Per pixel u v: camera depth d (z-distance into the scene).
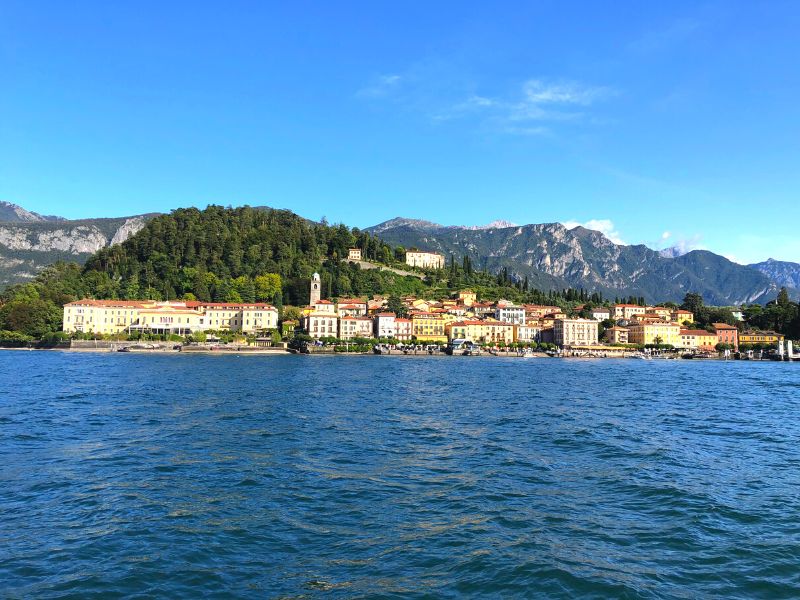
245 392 97.62
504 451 52.69
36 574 26.88
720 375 172.75
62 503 36.59
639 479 43.50
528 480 43.06
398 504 37.09
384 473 44.47
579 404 88.62
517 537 31.75
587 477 44.06
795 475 45.34
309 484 41.22
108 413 71.56
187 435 58.03
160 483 41.16
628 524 33.94
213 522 33.59
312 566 28.05
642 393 108.44
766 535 32.34
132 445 53.19
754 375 175.88
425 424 67.06
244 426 63.62
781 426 69.25
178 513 35.03
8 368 149.50
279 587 25.91
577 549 30.22
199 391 97.88
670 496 39.19
